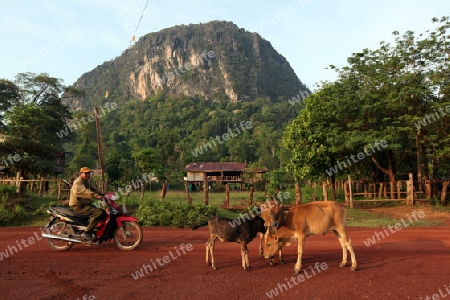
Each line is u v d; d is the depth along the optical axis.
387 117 21.50
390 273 6.32
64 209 8.34
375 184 22.75
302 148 22.98
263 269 6.72
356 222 14.55
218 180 46.22
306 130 22.58
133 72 171.00
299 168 23.08
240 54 174.75
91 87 185.50
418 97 20.78
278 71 186.75
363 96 21.09
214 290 5.55
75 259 7.49
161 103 141.12
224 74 157.25
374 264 6.95
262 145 79.81
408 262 7.07
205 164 51.28
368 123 21.97
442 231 11.45
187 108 135.00
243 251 6.73
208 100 147.38
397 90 21.05
